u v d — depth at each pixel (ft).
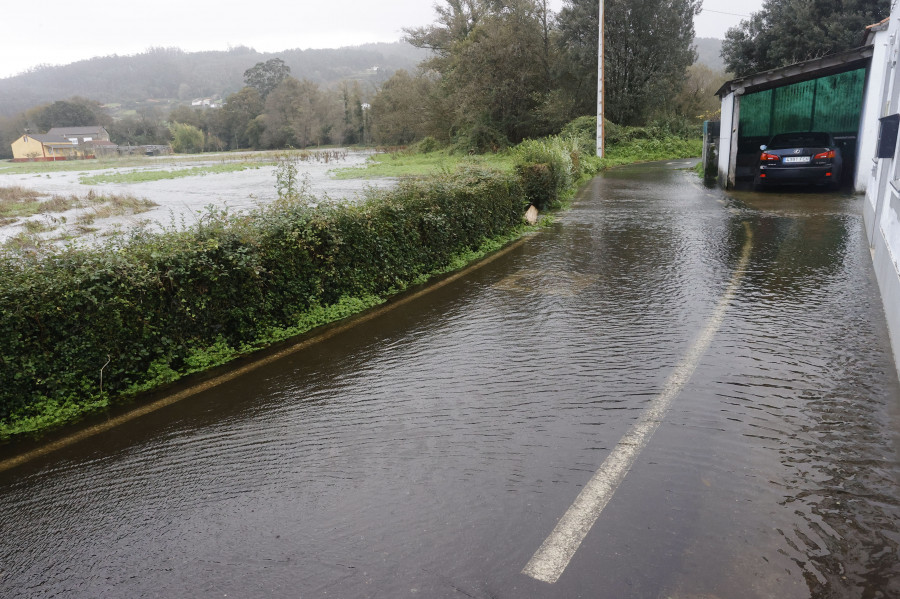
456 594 7.98
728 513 9.47
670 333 18.15
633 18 126.72
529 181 45.68
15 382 14.38
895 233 18.67
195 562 8.96
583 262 29.01
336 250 22.84
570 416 13.15
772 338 17.21
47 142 396.37
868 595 7.66
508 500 10.11
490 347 17.98
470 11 159.94
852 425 12.08
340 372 16.71
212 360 18.08
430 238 28.68
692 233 34.94
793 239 31.50
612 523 9.33
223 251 18.99
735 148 55.77
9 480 11.81
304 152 268.21
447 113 166.91
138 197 81.76
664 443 11.75
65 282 15.14
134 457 12.47
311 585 8.31
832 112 62.23
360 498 10.43
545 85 142.00
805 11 104.42
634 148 121.08
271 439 12.91
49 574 8.91
